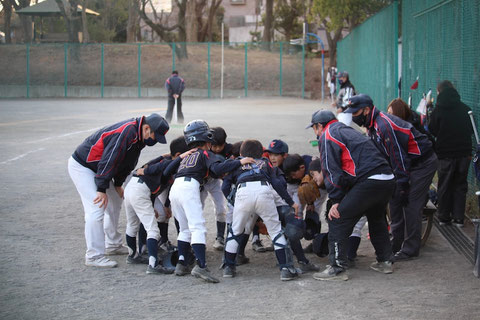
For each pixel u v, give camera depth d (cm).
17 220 764
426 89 1072
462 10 845
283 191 547
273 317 453
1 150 1379
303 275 558
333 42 4266
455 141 706
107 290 519
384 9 1723
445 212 728
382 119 573
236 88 4016
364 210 526
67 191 939
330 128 528
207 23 4953
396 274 556
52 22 5509
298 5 5425
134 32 4997
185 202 543
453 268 573
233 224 551
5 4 5072
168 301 491
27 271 571
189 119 2233
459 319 447
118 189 611
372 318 450
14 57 4172
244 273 567
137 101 3609
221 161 555
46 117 2352
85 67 4159
